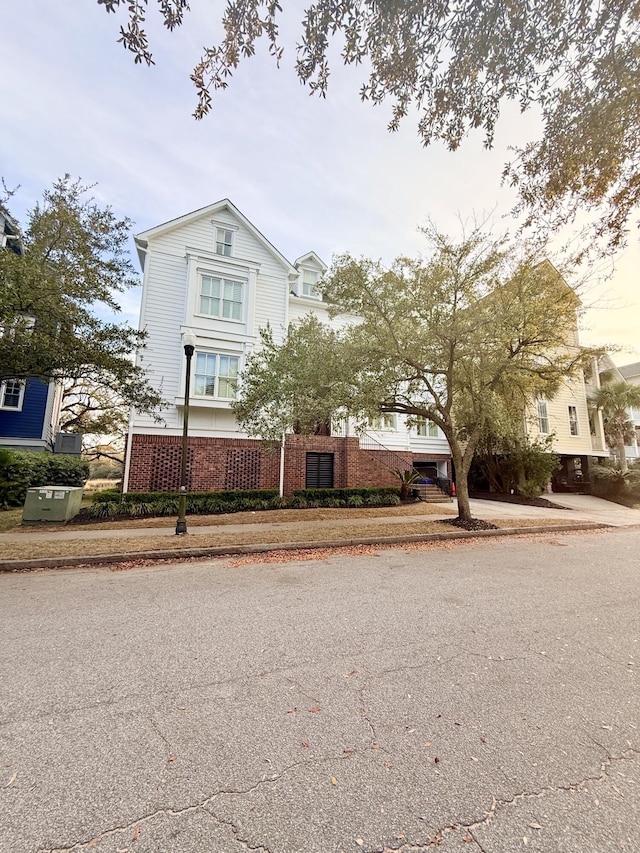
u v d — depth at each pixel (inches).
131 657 132.3
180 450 565.0
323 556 301.6
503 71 163.9
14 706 103.1
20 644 142.3
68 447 671.1
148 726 94.8
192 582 227.0
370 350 385.7
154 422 556.7
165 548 299.3
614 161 186.4
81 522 422.3
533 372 431.5
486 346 387.9
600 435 906.1
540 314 374.9
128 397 425.4
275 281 671.1
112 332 382.6
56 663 127.7
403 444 752.3
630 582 231.0
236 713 100.6
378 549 330.3
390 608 181.9
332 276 395.5
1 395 607.8
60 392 726.5
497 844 63.9
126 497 477.1
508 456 753.0
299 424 426.6
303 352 403.5
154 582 227.0
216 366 599.2
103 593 205.3
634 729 96.1
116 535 353.4
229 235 647.1
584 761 84.2
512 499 722.2
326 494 590.2
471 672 123.3
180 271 603.8
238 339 617.0
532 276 369.1
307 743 88.9
